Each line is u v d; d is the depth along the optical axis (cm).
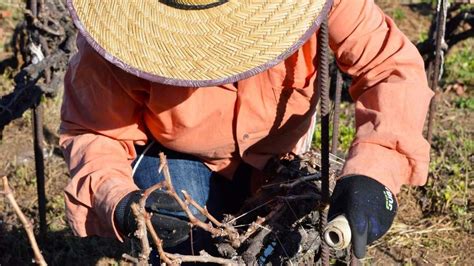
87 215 283
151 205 261
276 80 293
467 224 511
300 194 305
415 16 836
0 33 755
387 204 243
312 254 314
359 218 233
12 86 661
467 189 540
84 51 296
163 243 263
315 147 562
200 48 252
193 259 255
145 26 255
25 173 550
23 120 621
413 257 484
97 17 257
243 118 300
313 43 287
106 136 301
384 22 289
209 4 255
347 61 288
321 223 283
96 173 282
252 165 317
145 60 251
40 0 472
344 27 284
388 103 267
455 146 588
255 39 252
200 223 262
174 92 290
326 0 257
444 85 693
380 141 260
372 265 474
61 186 543
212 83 245
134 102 299
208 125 302
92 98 297
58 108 625
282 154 322
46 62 453
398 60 278
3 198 525
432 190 532
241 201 333
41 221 473
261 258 296
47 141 594
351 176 247
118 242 479
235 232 277
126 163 295
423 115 270
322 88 270
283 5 256
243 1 257
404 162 263
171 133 303
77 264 467
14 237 482
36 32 468
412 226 509
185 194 253
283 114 302
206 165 324
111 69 291
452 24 664
